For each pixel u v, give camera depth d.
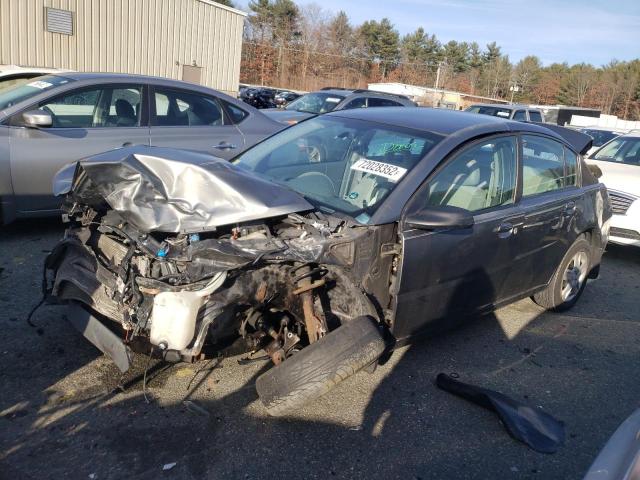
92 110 6.04
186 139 6.52
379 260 3.44
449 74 81.12
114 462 2.86
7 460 2.79
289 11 69.69
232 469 2.89
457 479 3.00
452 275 3.84
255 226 3.09
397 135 4.08
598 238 5.50
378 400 3.63
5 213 5.54
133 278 3.02
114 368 3.63
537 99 81.81
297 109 12.41
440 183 3.76
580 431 3.53
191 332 2.93
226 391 3.53
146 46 20.34
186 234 2.98
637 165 8.44
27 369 3.52
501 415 3.49
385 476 2.97
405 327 3.69
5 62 17.48
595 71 82.69
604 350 4.70
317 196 3.74
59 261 3.72
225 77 23.00
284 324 3.28
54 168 5.70
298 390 2.96
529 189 4.53
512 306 5.44
